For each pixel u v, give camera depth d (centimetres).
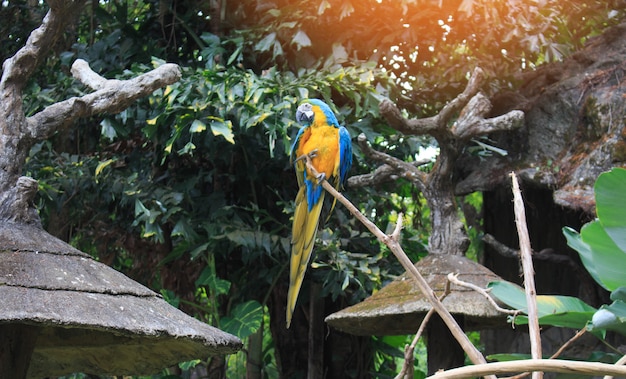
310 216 349
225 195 606
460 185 621
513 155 600
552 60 583
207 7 623
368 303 452
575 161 550
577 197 524
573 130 567
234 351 328
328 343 621
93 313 277
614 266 306
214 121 503
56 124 350
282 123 506
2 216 315
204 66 589
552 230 636
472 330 521
